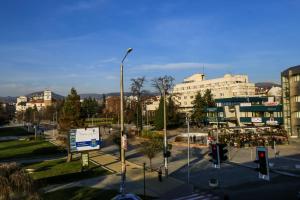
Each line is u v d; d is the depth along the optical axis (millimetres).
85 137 47781
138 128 99125
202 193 32594
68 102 56719
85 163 44625
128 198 26719
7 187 20203
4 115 189875
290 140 77375
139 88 100688
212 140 64000
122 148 28266
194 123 118562
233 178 38969
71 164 50219
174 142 71812
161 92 100188
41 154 62312
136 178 39688
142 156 57094
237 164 47312
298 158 51812
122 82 28062
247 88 147625
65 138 65000
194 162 50094
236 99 108125
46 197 31016
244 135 73188
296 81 85625
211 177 39656
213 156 26922
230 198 30547
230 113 107562
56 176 41344
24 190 21000
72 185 36438
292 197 30375
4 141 90938
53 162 52656
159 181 37969
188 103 167500
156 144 45125
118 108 144750
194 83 167375
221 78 154000
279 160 50250
